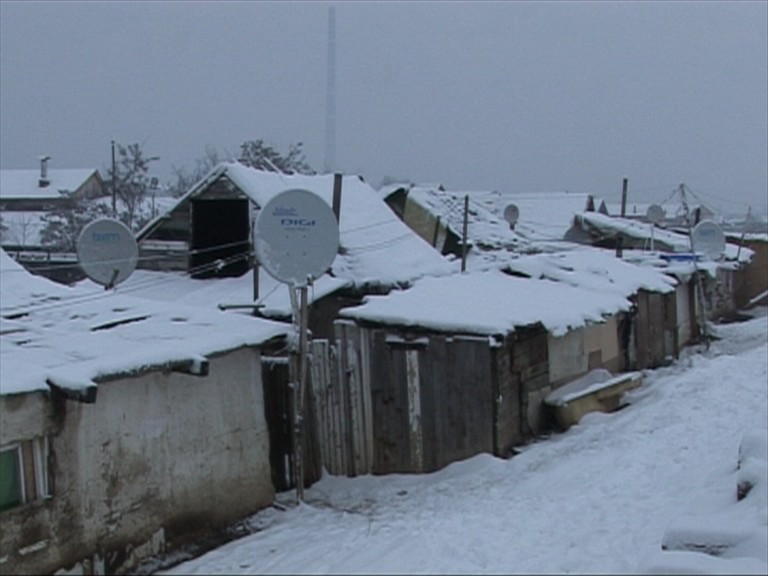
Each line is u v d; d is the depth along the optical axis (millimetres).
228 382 9391
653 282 18562
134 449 8227
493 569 6559
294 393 10320
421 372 11828
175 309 10266
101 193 52781
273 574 7113
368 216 18922
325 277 16078
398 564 6918
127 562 8109
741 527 6348
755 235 33844
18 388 6973
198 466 8945
